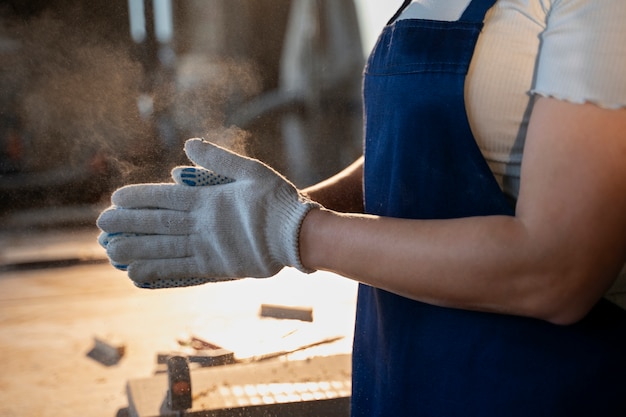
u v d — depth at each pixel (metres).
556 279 0.76
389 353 1.00
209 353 1.41
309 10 2.10
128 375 1.41
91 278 1.87
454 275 0.79
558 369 0.88
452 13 0.88
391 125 0.94
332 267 0.87
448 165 0.90
